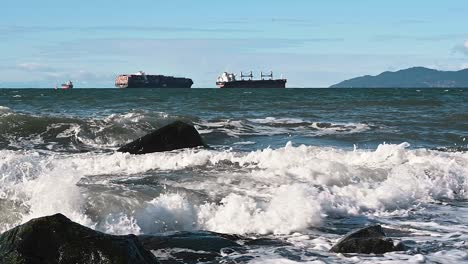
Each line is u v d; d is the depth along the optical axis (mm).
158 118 23266
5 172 12461
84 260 6430
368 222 10273
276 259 7773
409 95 71375
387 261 7668
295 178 12727
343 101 47219
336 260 7723
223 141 20906
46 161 13961
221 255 7945
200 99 51375
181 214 9805
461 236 9258
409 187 12781
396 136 22516
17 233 6570
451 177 13922
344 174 13266
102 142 20375
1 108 23875
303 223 9875
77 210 9477
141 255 6680
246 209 10156
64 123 21219
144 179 12305
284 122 26312
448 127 25953
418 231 9633
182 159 14672
